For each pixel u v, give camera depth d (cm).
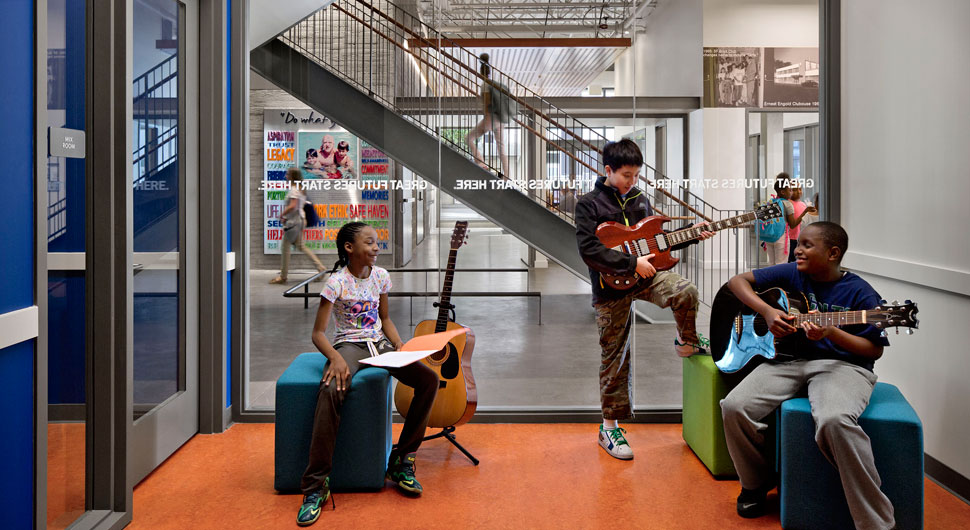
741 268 371
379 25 375
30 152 209
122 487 257
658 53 365
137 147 296
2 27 195
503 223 379
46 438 218
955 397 284
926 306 303
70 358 255
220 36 360
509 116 374
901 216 317
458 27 372
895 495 232
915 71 305
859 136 351
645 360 392
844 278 270
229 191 376
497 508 270
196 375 360
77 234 255
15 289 202
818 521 243
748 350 288
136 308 295
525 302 386
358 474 285
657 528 252
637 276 326
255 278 384
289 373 293
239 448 340
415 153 378
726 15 364
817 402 240
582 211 332
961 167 276
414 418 286
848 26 358
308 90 378
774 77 368
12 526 203
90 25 255
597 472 310
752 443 258
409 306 383
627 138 371
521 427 378
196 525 255
